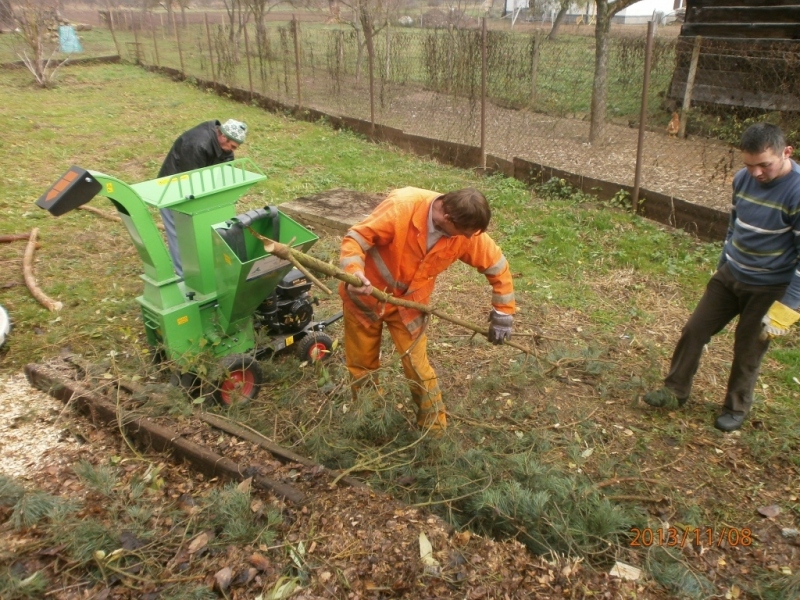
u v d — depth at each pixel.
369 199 7.77
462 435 3.95
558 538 2.92
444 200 3.08
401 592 2.56
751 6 10.05
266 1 19.39
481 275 6.27
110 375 4.10
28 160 9.97
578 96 12.17
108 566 2.62
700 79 10.66
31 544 2.73
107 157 10.41
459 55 10.99
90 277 6.02
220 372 3.98
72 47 23.78
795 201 3.26
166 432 3.56
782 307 3.32
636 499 3.39
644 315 5.41
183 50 23.23
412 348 3.54
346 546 2.78
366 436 3.78
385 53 13.34
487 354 4.87
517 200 8.05
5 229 6.99
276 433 3.91
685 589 2.74
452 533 2.88
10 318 5.16
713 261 6.27
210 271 4.02
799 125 8.66
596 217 7.34
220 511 2.93
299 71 13.41
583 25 23.39
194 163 4.97
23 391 4.20
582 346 4.96
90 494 3.11
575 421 4.11
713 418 4.13
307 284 4.55
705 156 9.50
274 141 11.45
